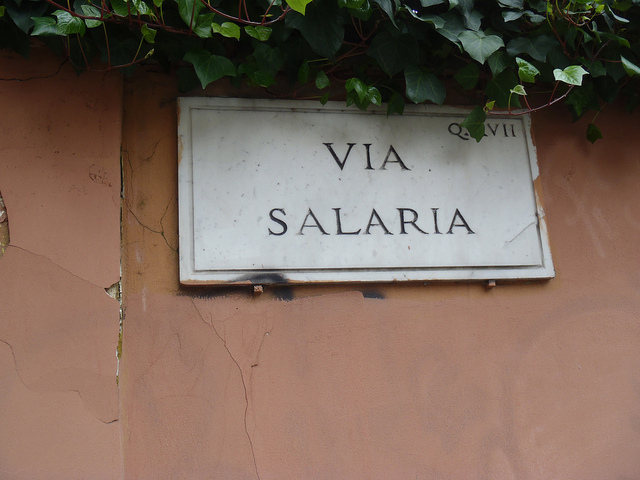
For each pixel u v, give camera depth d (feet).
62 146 8.25
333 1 8.61
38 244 7.86
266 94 9.18
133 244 8.37
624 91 10.31
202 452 7.84
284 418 8.13
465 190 9.32
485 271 9.05
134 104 8.82
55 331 7.63
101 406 7.51
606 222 9.82
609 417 8.95
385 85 9.43
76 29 7.79
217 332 8.27
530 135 9.82
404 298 8.86
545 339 9.10
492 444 8.54
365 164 9.12
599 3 9.11
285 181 8.82
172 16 8.40
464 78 9.36
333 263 8.64
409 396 8.50
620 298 9.51
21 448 7.22
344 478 8.06
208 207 8.53
